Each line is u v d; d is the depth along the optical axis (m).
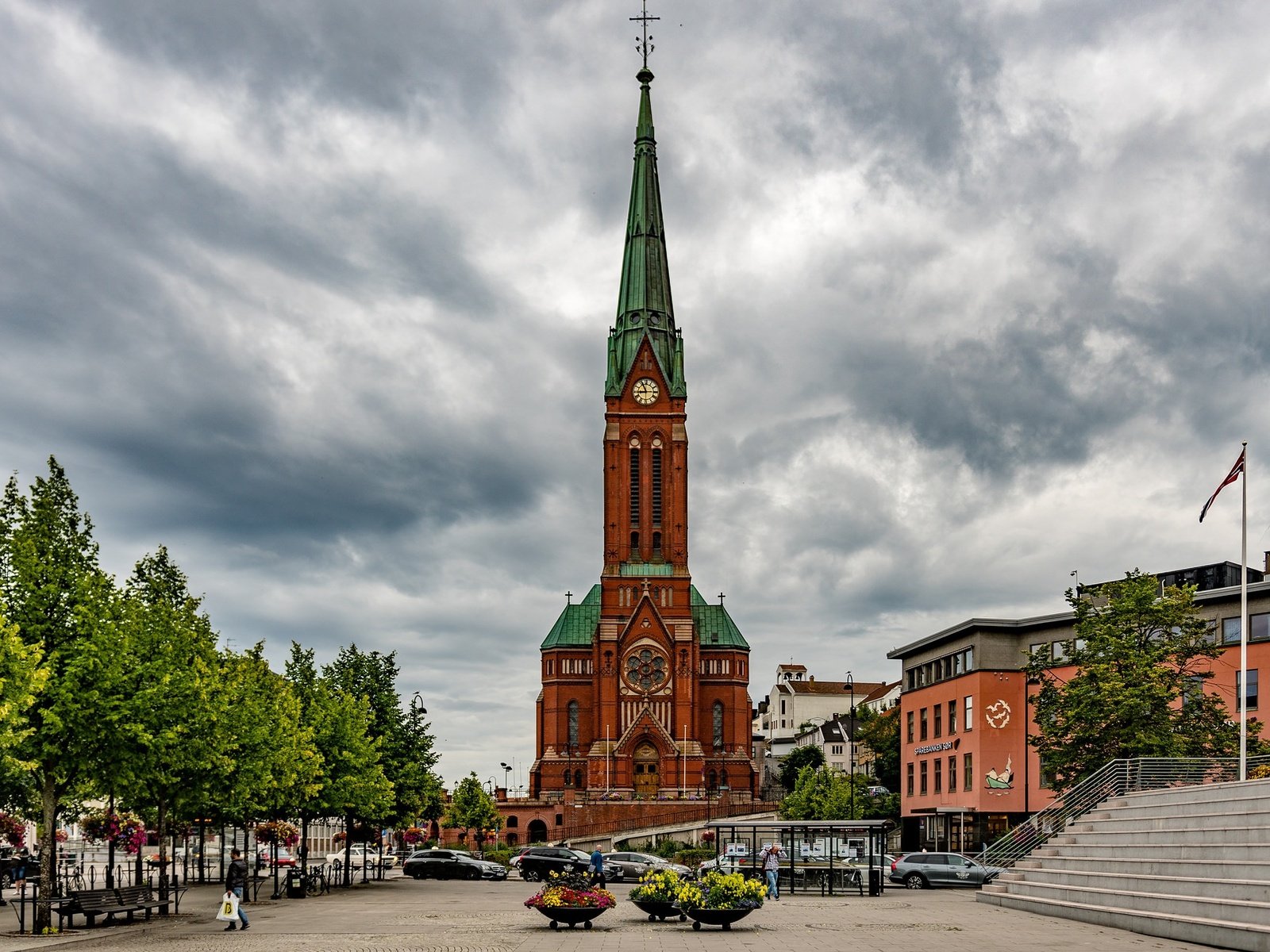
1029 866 55.75
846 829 71.56
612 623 164.50
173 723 46.56
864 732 148.00
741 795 159.50
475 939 41.06
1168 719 68.69
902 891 71.12
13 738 36.66
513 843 156.38
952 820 102.25
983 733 97.38
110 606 44.03
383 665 88.31
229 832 118.75
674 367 171.50
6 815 65.94
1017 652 98.94
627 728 161.88
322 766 73.38
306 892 66.50
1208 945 35.72
